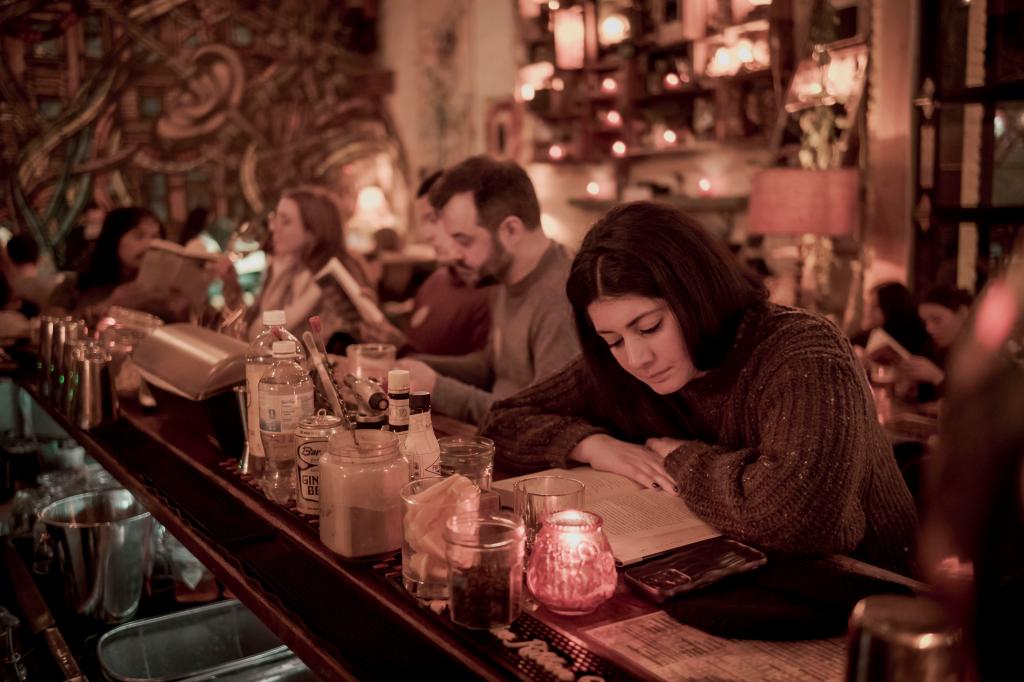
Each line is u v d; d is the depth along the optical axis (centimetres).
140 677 148
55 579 184
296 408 142
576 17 547
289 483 143
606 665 86
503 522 97
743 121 477
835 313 426
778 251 446
